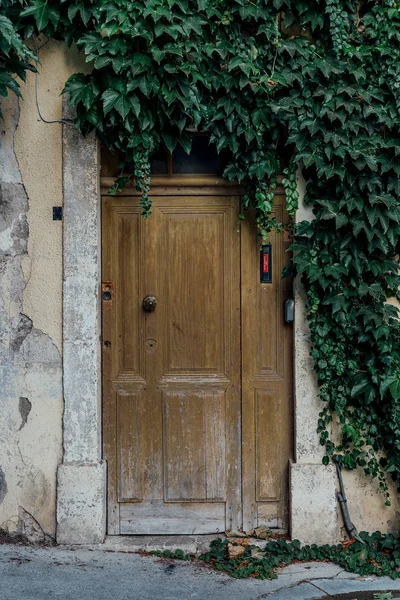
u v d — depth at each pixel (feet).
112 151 17.07
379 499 17.43
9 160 17.16
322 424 17.22
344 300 16.80
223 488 17.83
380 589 15.47
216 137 16.97
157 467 17.85
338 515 17.40
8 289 17.25
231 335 17.85
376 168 16.52
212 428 17.87
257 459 17.80
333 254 16.96
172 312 17.88
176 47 16.24
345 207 16.83
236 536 17.61
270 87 16.79
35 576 15.56
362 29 16.98
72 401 17.16
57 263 17.20
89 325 17.15
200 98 16.80
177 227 17.83
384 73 16.81
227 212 17.79
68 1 16.37
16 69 16.47
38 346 17.24
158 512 17.84
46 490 17.22
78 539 17.12
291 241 17.70
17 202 17.19
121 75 16.40
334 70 16.53
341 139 16.61
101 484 17.16
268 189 17.37
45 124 17.15
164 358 17.88
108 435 17.83
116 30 16.12
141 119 16.61
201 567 16.42
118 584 15.40
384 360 16.80
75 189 17.07
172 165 17.80
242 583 15.66
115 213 17.78
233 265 17.81
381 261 17.10
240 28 16.88
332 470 17.17
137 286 17.83
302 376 17.29
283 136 17.42
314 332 17.11
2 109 17.10
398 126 16.76
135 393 17.84
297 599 15.02
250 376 17.83
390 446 17.35
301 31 17.15
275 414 17.80
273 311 17.80
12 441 17.26
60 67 17.06
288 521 17.66
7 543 17.04
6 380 17.28
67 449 17.16
